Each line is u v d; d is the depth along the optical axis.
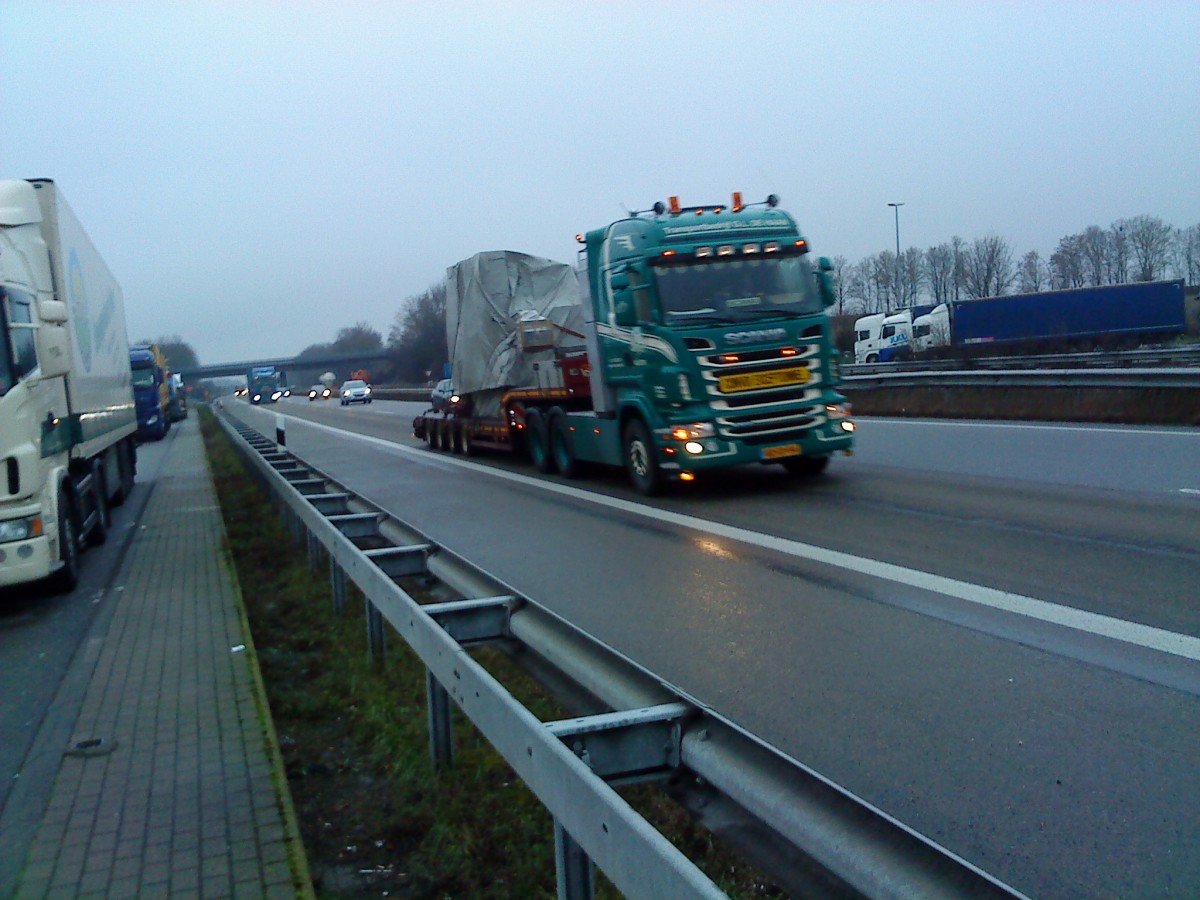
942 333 49.19
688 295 12.55
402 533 8.52
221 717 6.18
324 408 66.69
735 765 3.37
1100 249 74.38
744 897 3.84
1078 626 6.46
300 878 4.11
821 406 12.70
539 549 10.93
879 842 2.72
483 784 5.08
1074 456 14.12
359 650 7.72
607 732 3.66
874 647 6.44
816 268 13.05
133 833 4.59
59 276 11.84
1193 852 3.73
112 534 14.95
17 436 9.72
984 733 4.95
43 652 8.31
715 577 8.80
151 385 42.22
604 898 3.91
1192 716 4.94
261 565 11.79
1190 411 17.08
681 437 12.39
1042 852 3.81
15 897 4.05
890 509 11.28
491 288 20.16
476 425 21.75
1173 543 8.45
